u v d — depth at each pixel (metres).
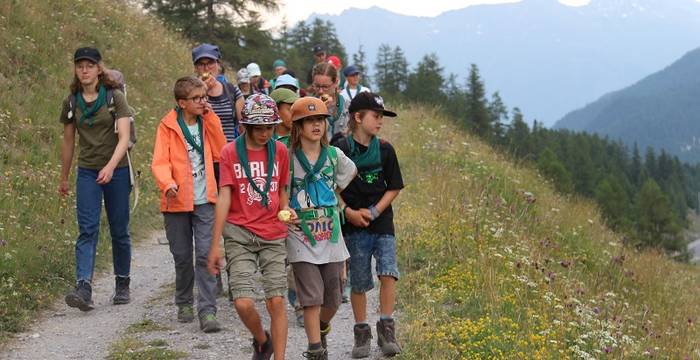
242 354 6.84
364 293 6.70
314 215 6.02
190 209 7.57
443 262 10.02
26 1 19.48
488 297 8.35
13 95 15.30
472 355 6.55
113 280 9.85
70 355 6.84
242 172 5.97
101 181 8.00
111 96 8.23
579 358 7.16
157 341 7.14
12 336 7.35
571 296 9.61
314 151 6.09
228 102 8.50
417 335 7.02
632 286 14.46
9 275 8.64
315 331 5.98
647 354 8.45
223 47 42.00
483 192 15.11
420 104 30.33
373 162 6.49
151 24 26.88
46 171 13.02
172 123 7.64
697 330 12.37
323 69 9.45
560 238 15.37
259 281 9.38
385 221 6.62
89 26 21.66
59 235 10.59
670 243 94.81
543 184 21.53
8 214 10.64
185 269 7.78
